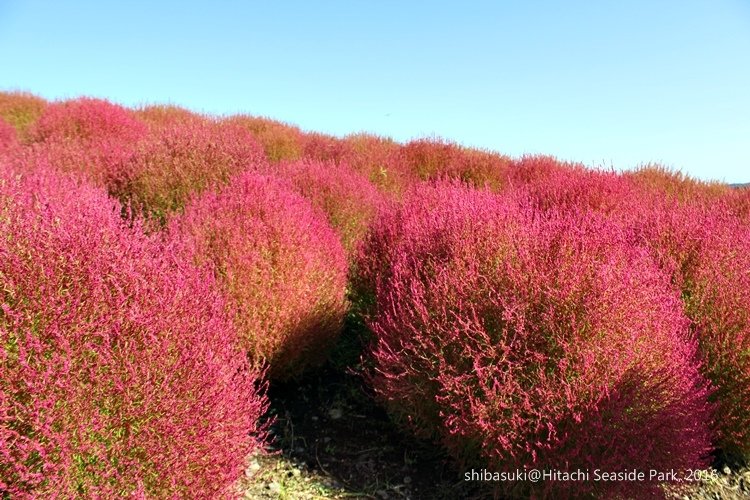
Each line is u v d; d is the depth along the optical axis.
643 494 2.13
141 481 1.53
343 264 3.56
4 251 1.66
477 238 2.81
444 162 9.07
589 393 2.14
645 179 8.05
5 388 1.45
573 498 2.20
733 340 2.73
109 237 2.03
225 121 10.39
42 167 4.57
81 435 1.51
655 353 2.29
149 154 4.98
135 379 1.64
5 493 1.39
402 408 2.60
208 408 1.79
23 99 11.62
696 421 2.28
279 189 3.73
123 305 1.75
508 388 2.17
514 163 9.01
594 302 2.26
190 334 1.91
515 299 2.33
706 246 3.37
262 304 2.92
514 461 2.18
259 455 2.66
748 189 7.28
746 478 2.74
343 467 2.65
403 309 2.65
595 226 2.89
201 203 3.51
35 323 1.60
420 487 2.54
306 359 3.20
